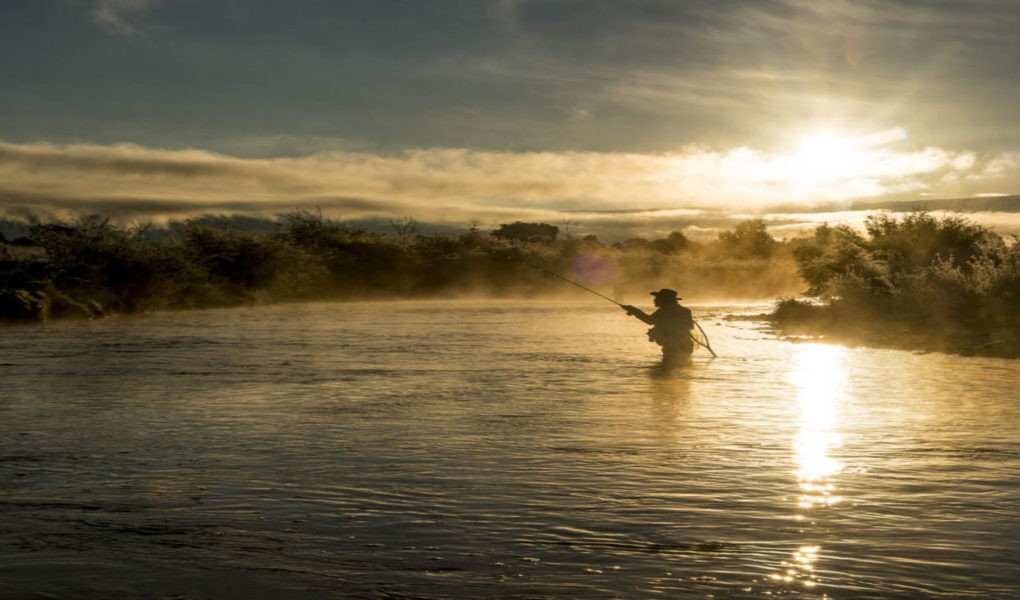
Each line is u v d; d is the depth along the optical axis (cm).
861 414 984
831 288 2675
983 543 530
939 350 1703
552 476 693
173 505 614
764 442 825
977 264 2225
